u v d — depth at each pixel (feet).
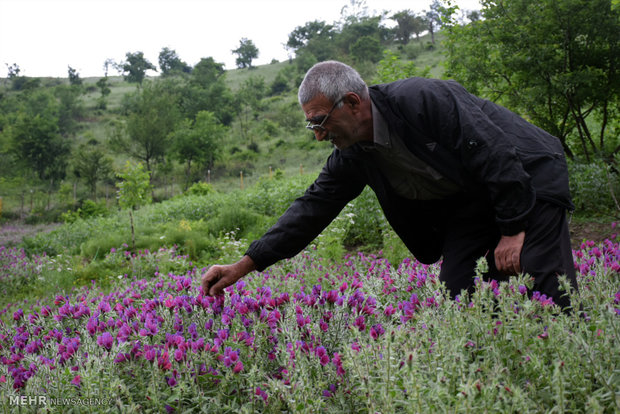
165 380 7.48
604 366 5.67
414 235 9.30
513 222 7.00
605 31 26.09
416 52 284.41
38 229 82.38
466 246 8.62
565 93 27.12
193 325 8.45
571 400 5.26
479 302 6.57
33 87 336.70
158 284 13.93
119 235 36.94
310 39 388.98
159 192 139.13
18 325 11.46
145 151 180.75
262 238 9.19
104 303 10.59
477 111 7.32
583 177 24.48
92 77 457.27
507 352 6.17
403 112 7.56
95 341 8.86
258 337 7.80
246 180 131.75
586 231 21.27
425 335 6.26
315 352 7.20
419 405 5.11
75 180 169.27
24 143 177.47
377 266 15.05
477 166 7.13
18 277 27.84
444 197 8.54
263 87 288.92
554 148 7.65
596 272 8.98
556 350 5.68
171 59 479.82
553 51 27.09
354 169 8.80
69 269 27.48
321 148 156.35
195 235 31.65
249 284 15.01
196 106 228.84
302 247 9.30
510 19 27.96
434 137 7.53
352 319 8.13
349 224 25.45
